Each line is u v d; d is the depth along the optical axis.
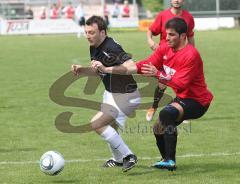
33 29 96.94
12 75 43.91
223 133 23.39
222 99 32.03
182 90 17.02
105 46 17.34
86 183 16.20
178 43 16.75
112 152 18.00
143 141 22.06
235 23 106.31
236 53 58.41
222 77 41.12
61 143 21.94
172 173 17.14
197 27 105.88
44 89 36.56
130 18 104.62
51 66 49.47
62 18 99.88
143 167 17.95
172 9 25.28
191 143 21.55
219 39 77.00
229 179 16.39
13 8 108.31
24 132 24.14
